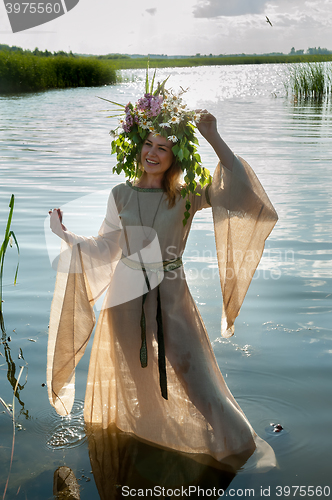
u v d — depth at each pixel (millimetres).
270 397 2912
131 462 2500
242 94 26953
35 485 2311
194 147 2656
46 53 35312
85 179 7770
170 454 2570
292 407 2830
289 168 8719
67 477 2371
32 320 3797
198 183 2785
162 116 2578
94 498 2234
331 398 2904
